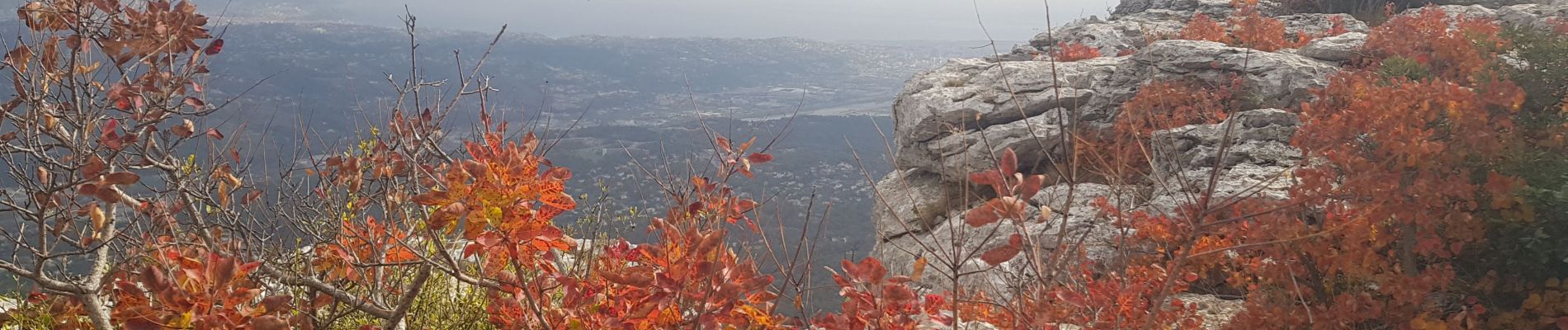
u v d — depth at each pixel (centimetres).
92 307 388
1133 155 1034
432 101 403
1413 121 659
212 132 434
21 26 392
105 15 423
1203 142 1021
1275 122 1013
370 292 417
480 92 402
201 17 441
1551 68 762
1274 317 634
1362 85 764
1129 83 1262
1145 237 727
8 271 395
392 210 416
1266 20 1555
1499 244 661
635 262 402
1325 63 1249
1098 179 1022
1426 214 623
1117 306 435
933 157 1274
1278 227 649
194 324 278
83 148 373
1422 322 602
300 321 389
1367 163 659
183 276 338
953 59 1491
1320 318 617
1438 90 671
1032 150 1187
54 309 433
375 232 414
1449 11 1734
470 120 400
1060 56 1516
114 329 399
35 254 356
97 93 406
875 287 333
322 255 438
